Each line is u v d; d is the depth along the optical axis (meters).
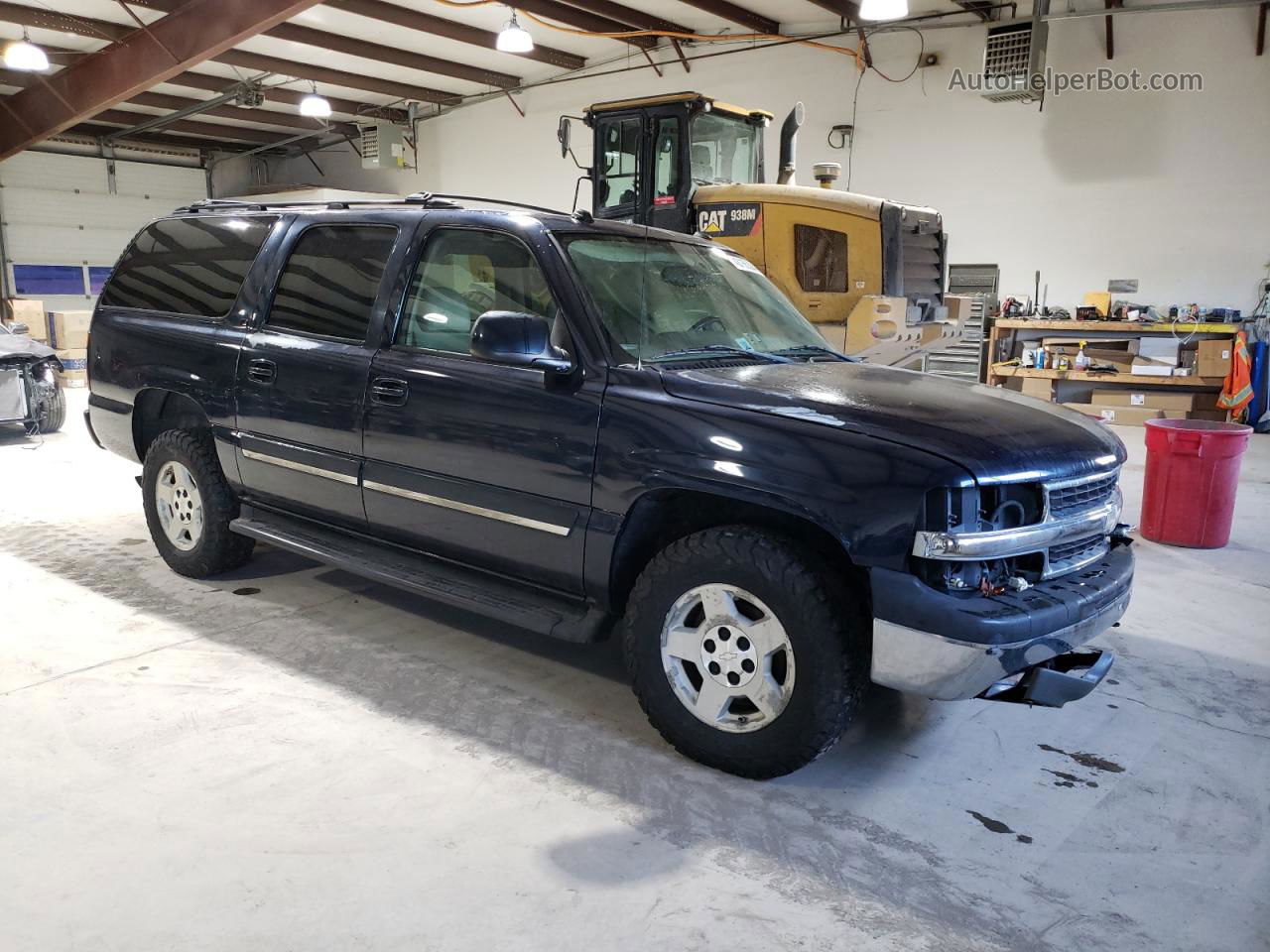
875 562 2.36
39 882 2.14
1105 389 10.48
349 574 4.38
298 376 3.53
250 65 14.33
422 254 3.33
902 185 12.22
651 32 12.48
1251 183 10.04
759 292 3.71
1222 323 9.66
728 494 2.54
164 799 2.48
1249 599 4.41
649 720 2.81
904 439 2.43
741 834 2.42
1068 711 3.21
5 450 7.45
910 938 2.05
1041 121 11.12
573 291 2.94
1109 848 2.42
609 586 2.83
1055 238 11.23
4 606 3.88
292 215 3.85
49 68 12.91
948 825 2.50
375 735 2.87
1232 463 5.17
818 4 11.48
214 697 3.09
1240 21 9.87
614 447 2.73
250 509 3.97
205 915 2.04
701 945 2.00
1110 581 2.71
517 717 3.02
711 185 7.67
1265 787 2.74
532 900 2.13
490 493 3.02
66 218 18.41
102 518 5.35
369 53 13.92
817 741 2.51
